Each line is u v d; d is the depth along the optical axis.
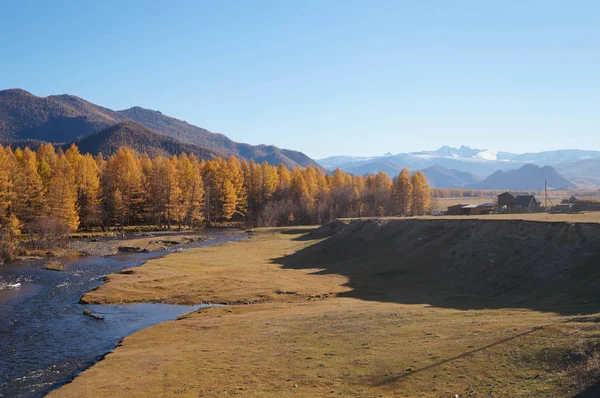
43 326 38.84
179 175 141.12
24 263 71.62
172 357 28.56
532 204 121.50
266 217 147.38
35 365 29.67
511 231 52.34
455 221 66.44
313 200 157.12
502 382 19.55
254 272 64.25
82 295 50.50
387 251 68.00
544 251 44.56
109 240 101.19
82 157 132.25
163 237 109.31
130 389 23.38
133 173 127.94
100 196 120.50
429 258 58.84
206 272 64.25
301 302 46.09
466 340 25.52
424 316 33.47
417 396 19.62
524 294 39.09
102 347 33.50
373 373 22.77
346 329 31.48
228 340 31.83
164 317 42.25
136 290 52.50
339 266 66.38
